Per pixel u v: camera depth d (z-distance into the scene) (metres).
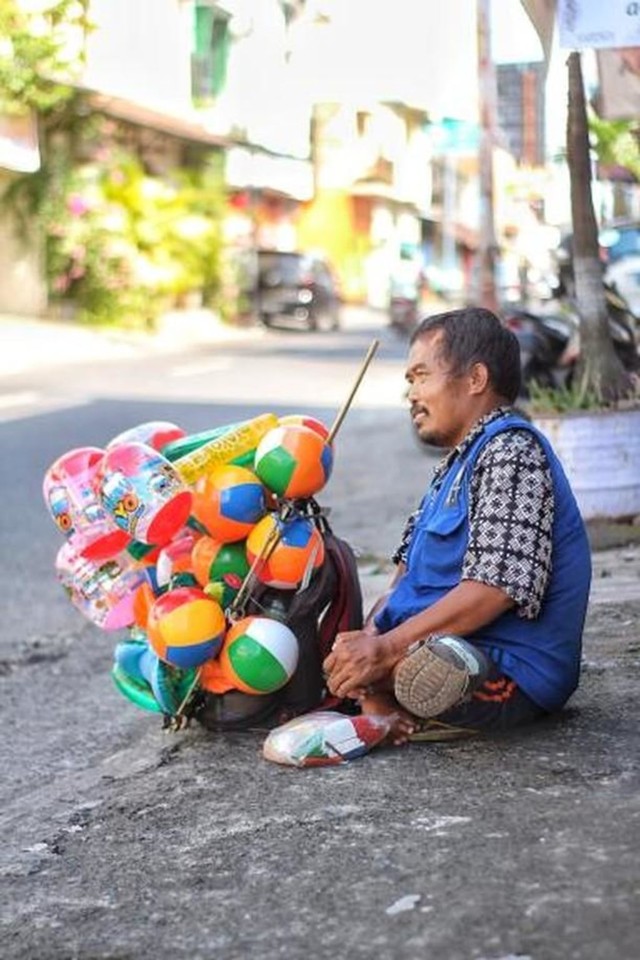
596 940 3.97
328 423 22.50
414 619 5.60
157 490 6.00
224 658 6.14
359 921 4.27
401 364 33.66
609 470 11.12
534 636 5.75
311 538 6.16
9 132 35.53
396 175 81.81
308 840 4.95
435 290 57.72
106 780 6.39
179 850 5.10
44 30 34.62
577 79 11.55
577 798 5.08
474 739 5.83
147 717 8.12
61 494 6.61
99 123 39.03
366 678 5.60
